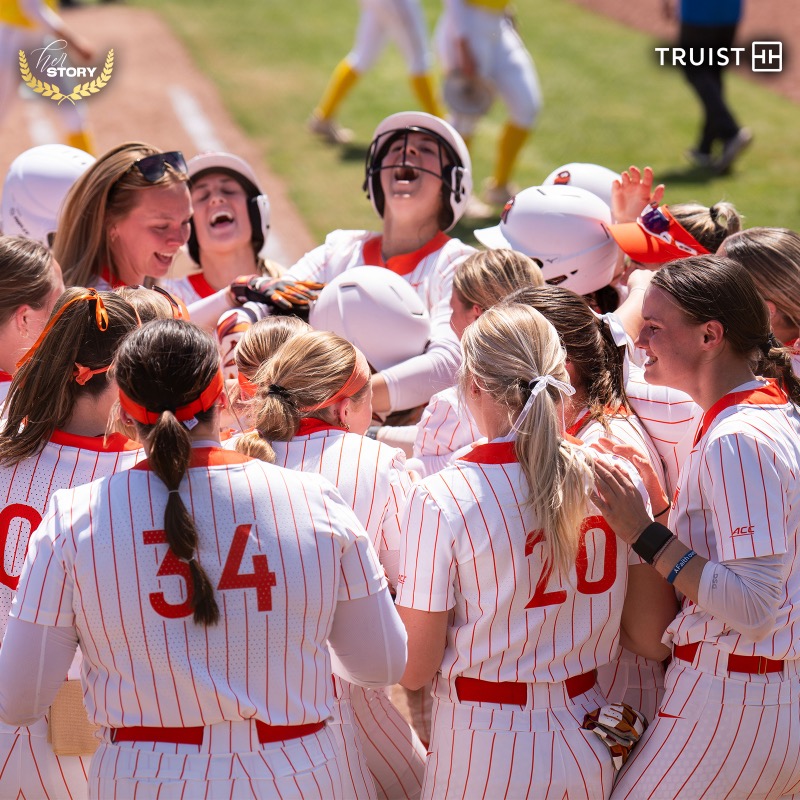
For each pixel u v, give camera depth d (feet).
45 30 73.00
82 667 21.38
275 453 24.66
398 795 27.37
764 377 24.76
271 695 20.22
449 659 23.52
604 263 34.76
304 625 20.22
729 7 87.30
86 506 20.07
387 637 21.21
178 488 19.88
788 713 23.94
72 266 35.09
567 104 113.19
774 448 22.82
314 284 35.24
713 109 89.56
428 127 38.88
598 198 36.35
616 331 26.03
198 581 19.36
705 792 23.81
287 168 92.73
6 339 26.99
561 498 21.74
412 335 33.27
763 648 23.61
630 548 24.06
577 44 137.49
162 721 20.10
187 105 109.60
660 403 27.61
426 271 38.55
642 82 121.19
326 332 25.36
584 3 158.61
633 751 24.90
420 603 22.81
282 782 20.27
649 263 33.19
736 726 23.66
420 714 33.40
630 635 25.11
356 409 25.53
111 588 19.58
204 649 19.72
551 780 22.72
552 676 23.09
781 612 23.57
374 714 27.20
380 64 126.62
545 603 22.71
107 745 20.71
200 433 20.58
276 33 140.67
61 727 23.29
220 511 19.98
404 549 23.17
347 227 79.56
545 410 22.02
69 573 19.83
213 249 40.73
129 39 134.21
